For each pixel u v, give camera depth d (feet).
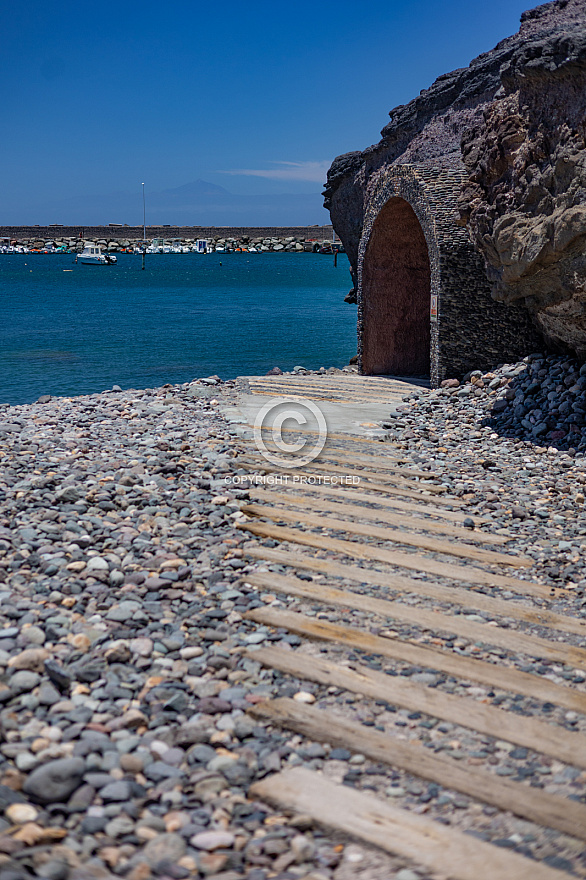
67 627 14.23
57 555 17.29
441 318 38.45
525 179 28.04
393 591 16.49
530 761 10.77
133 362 78.38
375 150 75.05
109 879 8.19
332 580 17.02
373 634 14.51
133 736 11.08
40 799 9.48
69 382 66.28
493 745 11.13
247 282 241.96
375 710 12.00
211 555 18.29
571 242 25.98
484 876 8.46
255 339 98.73
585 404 30.35
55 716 11.43
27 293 194.59
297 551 18.75
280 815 9.60
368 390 42.60
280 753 10.84
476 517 21.63
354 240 91.81
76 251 436.35
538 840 9.17
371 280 47.42
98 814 9.34
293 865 8.71
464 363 38.73
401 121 68.39
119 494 22.04
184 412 35.86
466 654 13.84
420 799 9.94
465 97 59.21
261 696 12.34
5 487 21.97
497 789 10.01
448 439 30.66
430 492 24.04
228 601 15.83
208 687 12.54
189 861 8.60
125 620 14.67
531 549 19.26
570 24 26.22
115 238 457.68
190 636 14.35
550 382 32.86
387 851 8.87
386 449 29.12
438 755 10.77
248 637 14.35
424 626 14.79
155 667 13.15
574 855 8.91
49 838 8.79
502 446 29.43
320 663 13.30
